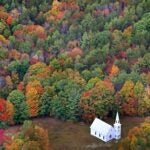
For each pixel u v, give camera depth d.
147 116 187.38
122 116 187.38
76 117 185.00
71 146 173.38
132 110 186.88
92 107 183.25
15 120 184.25
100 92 184.50
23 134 165.62
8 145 165.38
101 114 184.50
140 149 161.50
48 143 168.62
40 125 183.38
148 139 163.62
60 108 185.25
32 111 186.50
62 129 181.50
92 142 175.25
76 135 178.38
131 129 172.38
